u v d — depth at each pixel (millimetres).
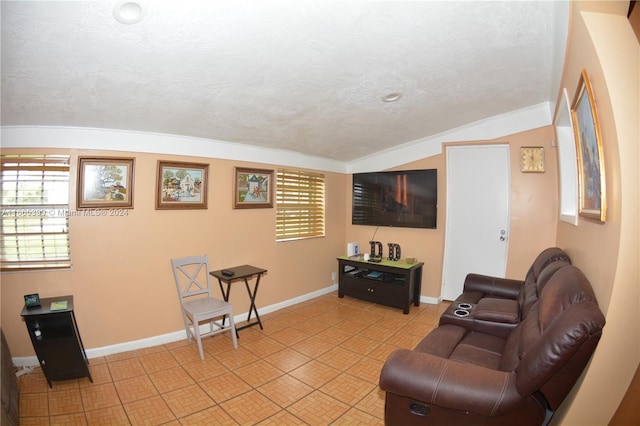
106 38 1487
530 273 2693
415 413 1456
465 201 4000
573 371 1184
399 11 1554
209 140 3156
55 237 2539
